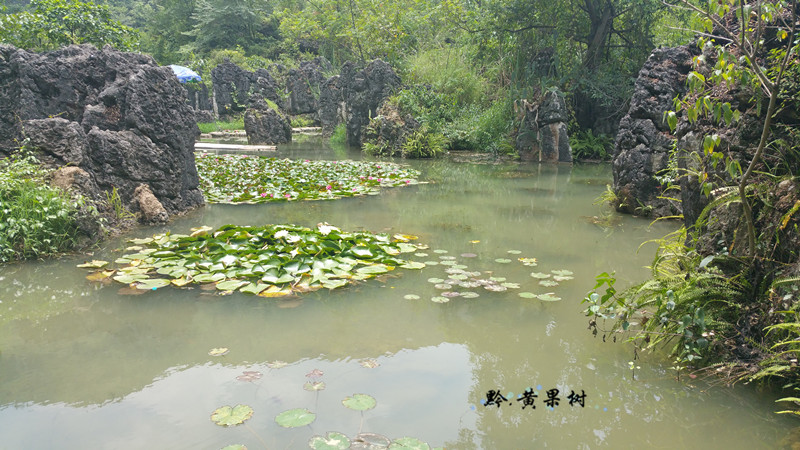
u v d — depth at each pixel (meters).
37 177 5.08
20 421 2.23
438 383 2.58
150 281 3.93
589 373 2.74
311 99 26.73
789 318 2.54
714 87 3.70
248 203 7.25
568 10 14.87
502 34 15.49
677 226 6.13
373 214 6.60
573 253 4.98
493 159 13.80
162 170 6.29
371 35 20.28
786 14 3.66
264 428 2.16
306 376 2.61
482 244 5.26
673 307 2.77
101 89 6.38
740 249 2.98
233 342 3.01
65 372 2.66
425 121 14.73
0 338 3.07
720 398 2.52
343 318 3.37
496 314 3.48
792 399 2.25
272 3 38.50
